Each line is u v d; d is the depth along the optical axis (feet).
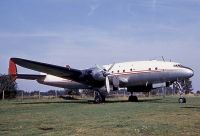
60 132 33.12
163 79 97.40
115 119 44.19
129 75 100.48
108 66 104.88
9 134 32.17
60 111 61.21
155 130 33.40
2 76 156.66
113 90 102.78
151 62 99.40
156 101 104.63
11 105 87.40
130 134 31.42
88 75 97.91
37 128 36.22
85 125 38.17
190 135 30.50
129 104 82.89
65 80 113.70
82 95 187.42
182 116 46.65
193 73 94.68
